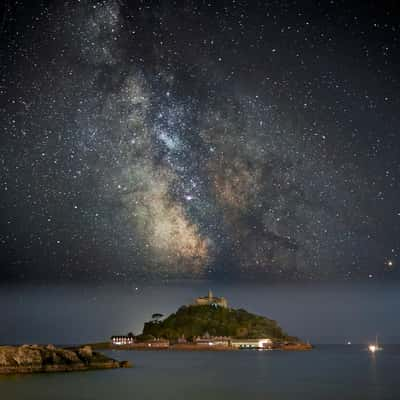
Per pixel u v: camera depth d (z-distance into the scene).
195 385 96.50
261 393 84.94
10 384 91.06
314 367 152.50
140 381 101.62
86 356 129.75
